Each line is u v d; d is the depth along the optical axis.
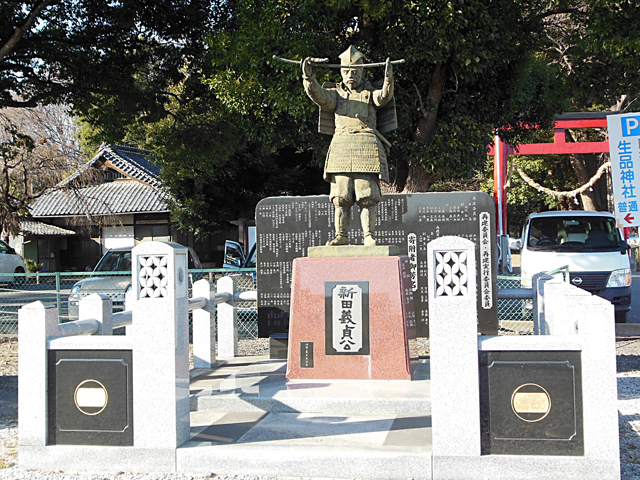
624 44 10.29
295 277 6.02
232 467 4.12
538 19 11.52
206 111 14.09
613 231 11.55
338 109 6.11
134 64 13.46
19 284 12.70
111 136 13.73
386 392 5.38
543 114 12.87
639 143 8.95
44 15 11.47
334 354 5.92
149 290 4.22
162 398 4.18
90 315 5.45
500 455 3.84
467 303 3.87
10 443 5.00
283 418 5.04
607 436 3.73
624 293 10.89
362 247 6.05
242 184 18.77
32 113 17.28
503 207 19.23
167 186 20.16
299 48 9.79
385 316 5.86
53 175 18.45
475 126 10.80
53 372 4.30
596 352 3.76
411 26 9.91
